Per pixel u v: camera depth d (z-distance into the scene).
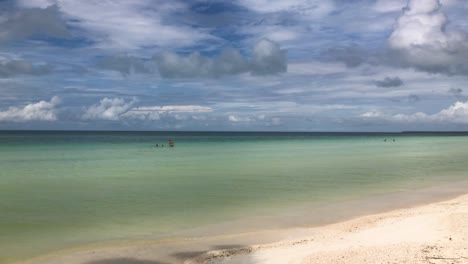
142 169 40.78
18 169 39.97
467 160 54.19
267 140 151.88
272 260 12.46
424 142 138.12
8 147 80.00
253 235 16.22
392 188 28.52
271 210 21.05
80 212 20.52
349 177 34.88
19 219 19.05
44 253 14.09
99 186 29.09
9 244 15.10
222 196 25.23
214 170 40.28
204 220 18.84
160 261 13.25
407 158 58.34
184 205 22.31
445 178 34.28
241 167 43.41
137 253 14.08
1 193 26.00
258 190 27.58
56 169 40.12
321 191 27.20
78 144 98.38
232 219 19.09
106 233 16.64
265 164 46.97
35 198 24.38
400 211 20.30
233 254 13.59
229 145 102.81
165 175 35.88
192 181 31.98
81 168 41.38
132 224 18.20
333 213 20.23
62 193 26.14
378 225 16.47
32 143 100.00
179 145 100.88
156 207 21.84
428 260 10.53
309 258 11.95
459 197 24.30
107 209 21.28
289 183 30.95
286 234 16.34
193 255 13.80
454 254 10.82
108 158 54.66
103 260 13.37
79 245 14.95
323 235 15.76
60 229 17.27
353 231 15.82
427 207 20.64
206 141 136.00
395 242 12.74
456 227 13.46
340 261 11.31
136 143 109.31
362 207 21.70
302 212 20.52
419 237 12.96
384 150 81.56
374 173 37.91
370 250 12.05
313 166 44.97
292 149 83.62
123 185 29.72
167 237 16.02
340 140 159.62
